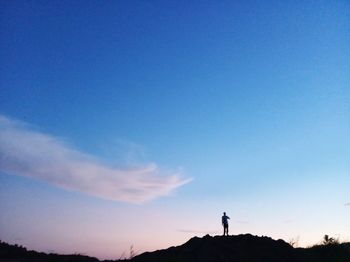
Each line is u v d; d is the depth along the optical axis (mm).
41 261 26719
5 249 28594
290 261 25156
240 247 26109
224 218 28016
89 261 27172
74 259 27422
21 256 28141
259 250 26000
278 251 26156
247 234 28250
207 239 27266
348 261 25719
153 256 25109
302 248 28469
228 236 27844
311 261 25672
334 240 27891
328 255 26500
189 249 25859
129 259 24875
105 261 25609
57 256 28344
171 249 26484
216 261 24094
